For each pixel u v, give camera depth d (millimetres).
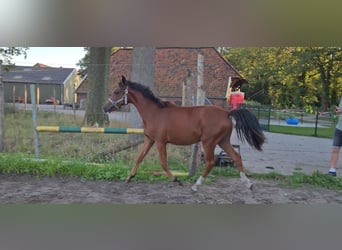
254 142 3008
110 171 3369
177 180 3211
